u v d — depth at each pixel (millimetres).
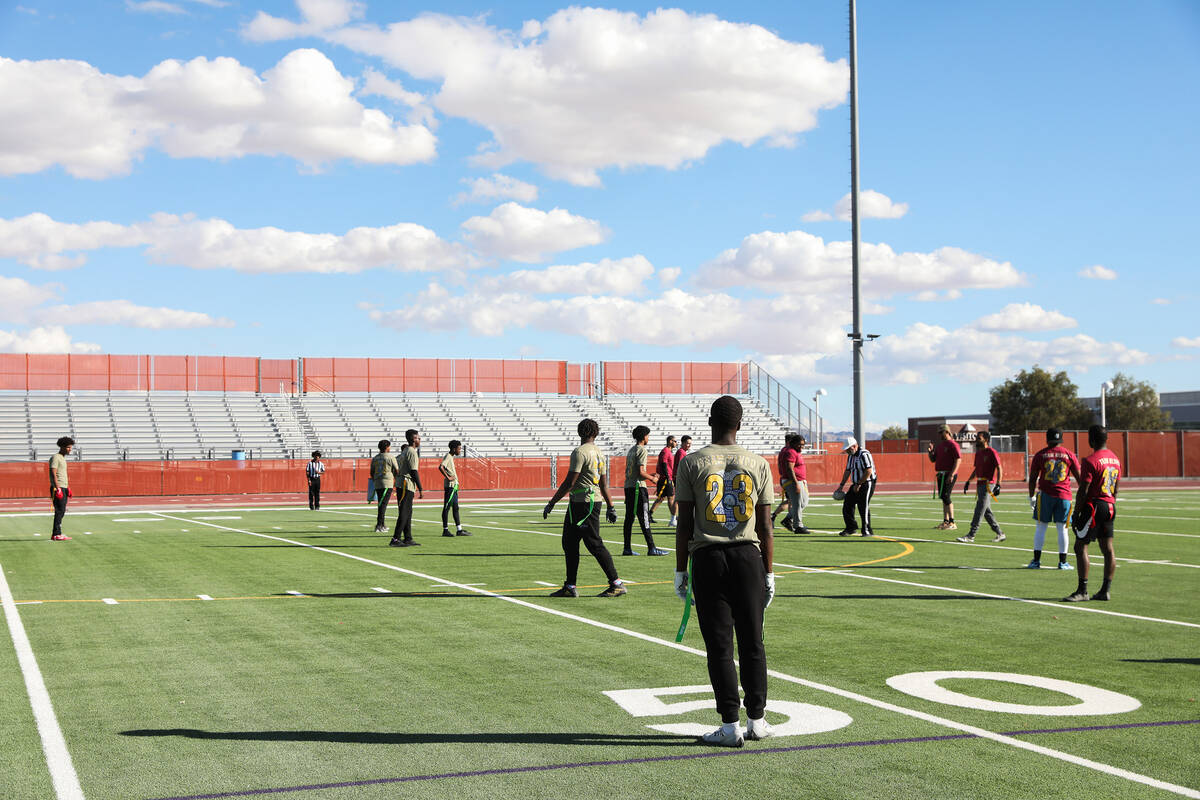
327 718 6824
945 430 22391
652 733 6465
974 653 8953
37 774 5660
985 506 19750
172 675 8117
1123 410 90312
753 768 5758
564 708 7078
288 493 44438
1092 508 11969
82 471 41812
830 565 15781
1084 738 6328
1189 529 23141
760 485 6254
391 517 27938
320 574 14742
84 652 9031
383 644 9383
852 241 28422
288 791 5383
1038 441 56375
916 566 15648
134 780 5562
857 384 28125
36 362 49500
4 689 7656
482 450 53469
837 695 7426
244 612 11250
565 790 5395
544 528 23719
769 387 60625
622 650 9102
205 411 51344
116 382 50781
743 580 6188
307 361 54344
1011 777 5582
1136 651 9062
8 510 32188
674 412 60781
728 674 6152
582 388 59875
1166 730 6512
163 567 15656
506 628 10219
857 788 5410
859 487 20969
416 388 56281
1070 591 12906
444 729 6562
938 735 6402
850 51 28625
